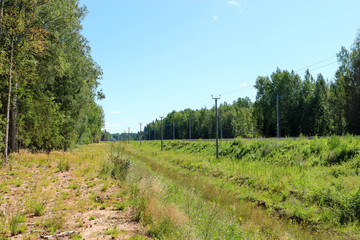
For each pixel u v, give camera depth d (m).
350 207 8.79
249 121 78.56
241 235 6.36
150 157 31.86
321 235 7.84
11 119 19.61
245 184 14.13
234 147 24.81
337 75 44.47
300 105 55.06
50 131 22.67
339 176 11.67
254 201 11.62
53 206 7.78
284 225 8.77
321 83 56.78
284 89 58.25
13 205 7.69
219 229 6.17
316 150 16.23
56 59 20.97
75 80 27.25
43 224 6.23
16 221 5.90
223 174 17.22
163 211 6.70
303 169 14.12
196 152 31.02
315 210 9.46
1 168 13.12
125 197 8.95
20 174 12.07
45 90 24.61
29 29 17.48
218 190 12.93
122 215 7.11
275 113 59.44
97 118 64.69
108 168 14.06
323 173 12.65
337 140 15.62
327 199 9.84
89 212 7.36
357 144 14.41
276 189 12.26
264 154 19.72
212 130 89.56
